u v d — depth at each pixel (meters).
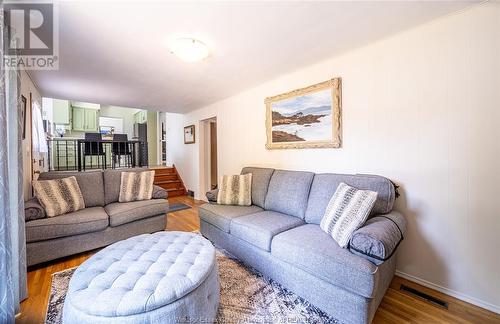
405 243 1.96
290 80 2.86
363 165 2.21
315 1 1.50
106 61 2.37
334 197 1.92
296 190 2.38
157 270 1.33
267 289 1.81
